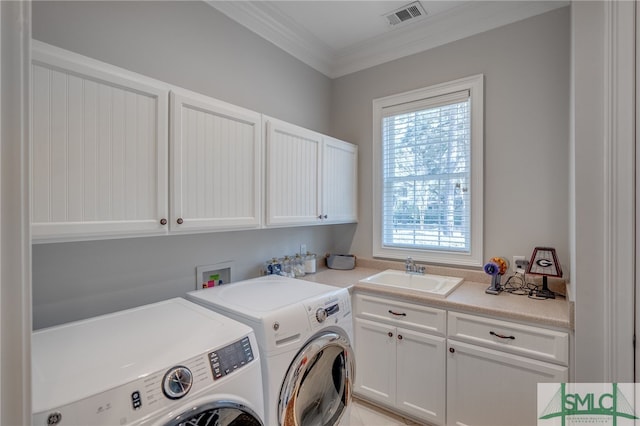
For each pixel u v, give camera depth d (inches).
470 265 91.1
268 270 90.4
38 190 40.9
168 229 55.6
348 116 116.3
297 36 98.0
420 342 75.5
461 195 93.5
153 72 66.2
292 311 55.4
